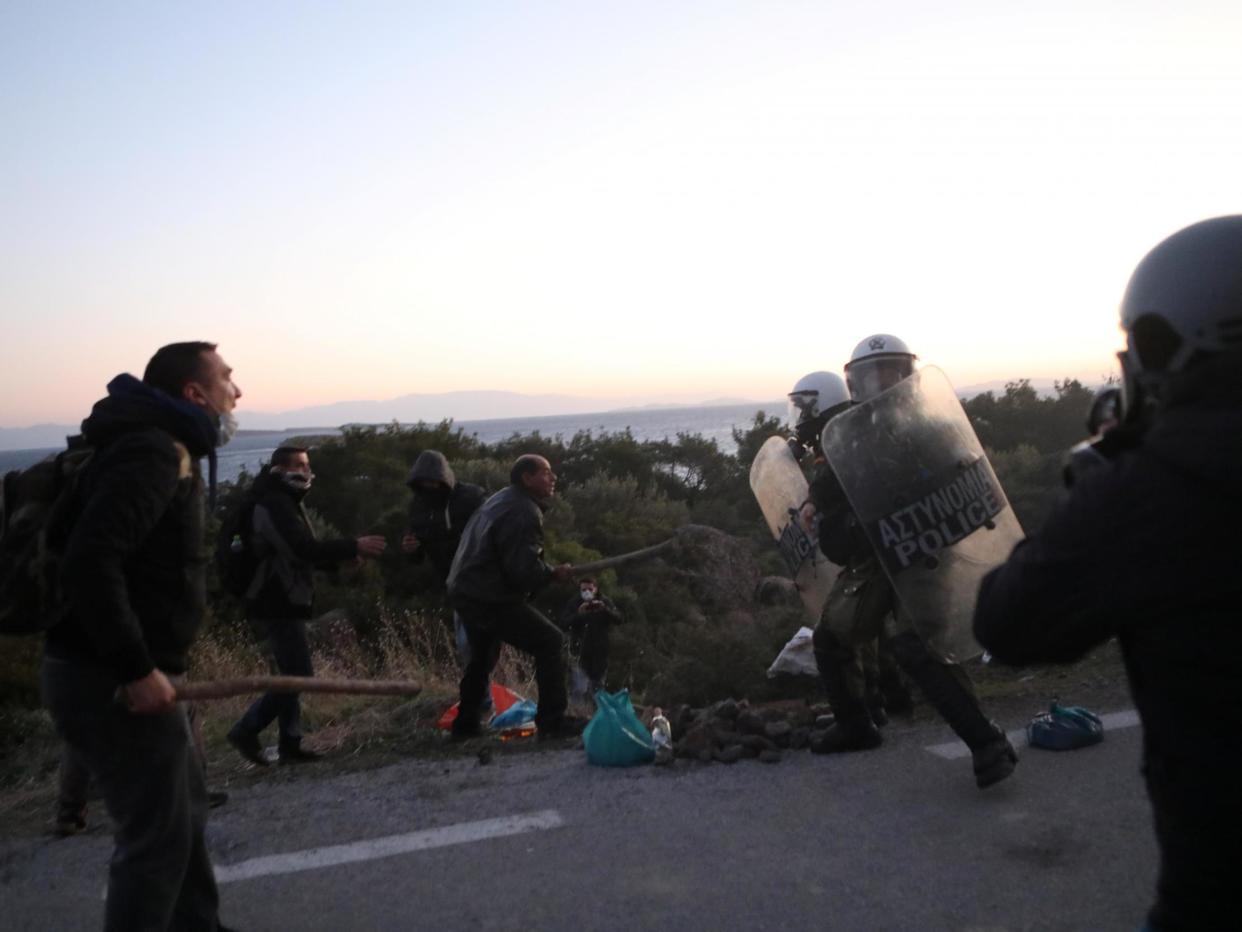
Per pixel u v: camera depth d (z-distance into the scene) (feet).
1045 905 11.86
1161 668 5.27
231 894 13.07
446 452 70.03
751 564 50.21
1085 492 5.61
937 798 15.25
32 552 9.58
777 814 14.98
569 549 48.88
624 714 17.93
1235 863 5.13
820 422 19.03
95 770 9.95
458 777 17.58
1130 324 5.76
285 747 19.30
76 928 12.46
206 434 10.30
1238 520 5.07
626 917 12.04
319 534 50.31
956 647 15.78
